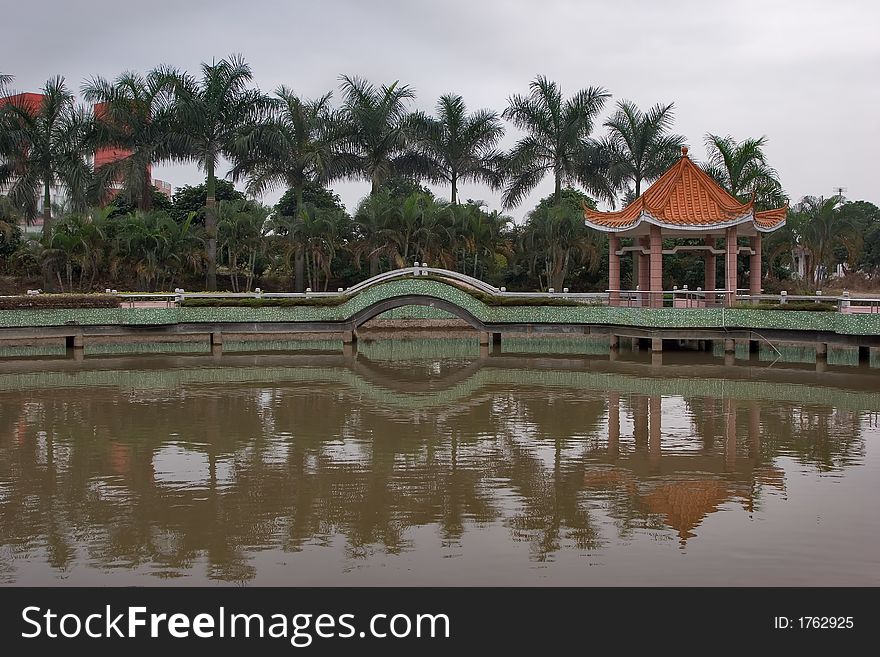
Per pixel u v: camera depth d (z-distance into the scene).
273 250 41.41
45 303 26.97
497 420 15.78
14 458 12.76
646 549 8.61
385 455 12.87
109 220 37.19
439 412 16.69
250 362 25.58
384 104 38.16
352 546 8.80
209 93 37.19
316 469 12.01
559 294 29.09
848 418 15.80
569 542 8.84
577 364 24.70
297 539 9.02
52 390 19.77
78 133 36.34
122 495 10.70
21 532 9.27
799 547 8.62
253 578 8.02
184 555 8.58
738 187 35.22
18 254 39.53
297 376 22.38
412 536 9.08
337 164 39.00
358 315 29.81
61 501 10.45
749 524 9.37
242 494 10.72
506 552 8.57
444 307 29.36
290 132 37.97
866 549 8.55
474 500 10.43
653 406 17.23
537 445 13.57
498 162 41.09
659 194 27.84
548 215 38.59
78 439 14.14
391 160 40.72
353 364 25.11
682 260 42.59
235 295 30.44
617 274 28.41
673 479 11.41
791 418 15.83
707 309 25.41
